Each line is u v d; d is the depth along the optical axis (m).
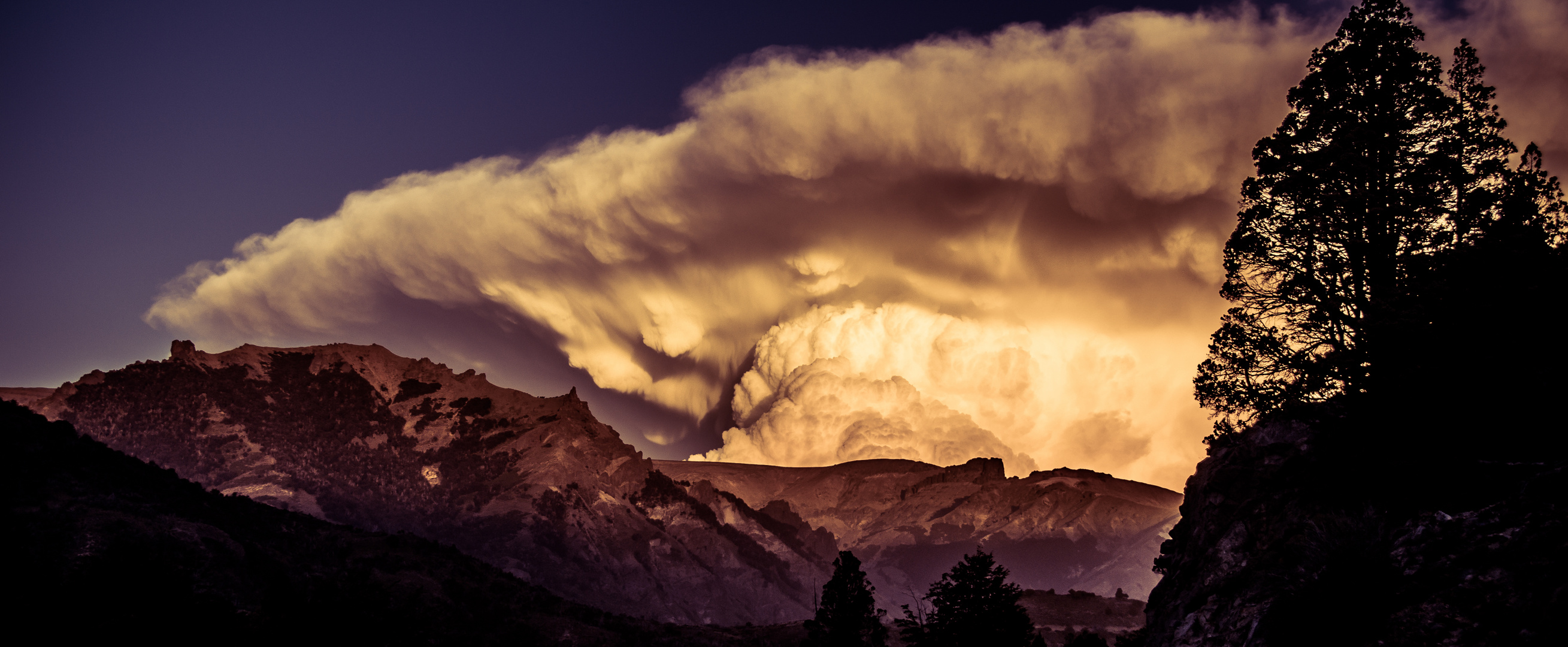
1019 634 65.12
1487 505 28.67
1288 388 42.81
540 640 119.88
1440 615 24.39
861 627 83.00
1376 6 47.94
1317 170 44.75
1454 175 42.53
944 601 66.50
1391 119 45.09
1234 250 48.12
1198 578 41.22
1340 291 44.62
